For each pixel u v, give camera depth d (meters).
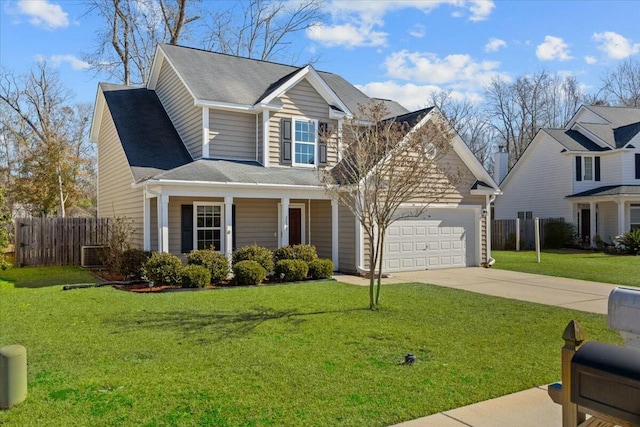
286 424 3.88
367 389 4.65
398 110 19.27
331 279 12.91
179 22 24.89
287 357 5.66
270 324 7.36
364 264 13.95
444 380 4.92
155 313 8.15
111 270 13.71
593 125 28.70
